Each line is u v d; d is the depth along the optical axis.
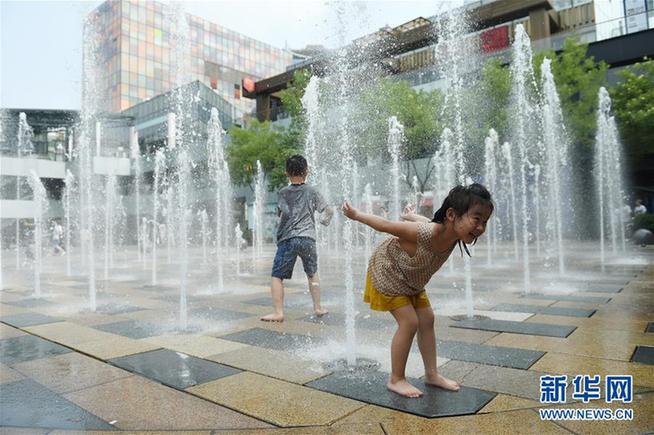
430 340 2.86
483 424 2.31
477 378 2.97
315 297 5.21
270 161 29.11
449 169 21.98
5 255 23.34
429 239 2.56
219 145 31.89
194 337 4.24
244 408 2.57
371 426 2.31
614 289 6.64
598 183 21.34
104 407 2.62
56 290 8.12
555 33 26.50
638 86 19.30
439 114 21.75
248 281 9.11
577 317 4.76
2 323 5.13
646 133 19.33
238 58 67.31
